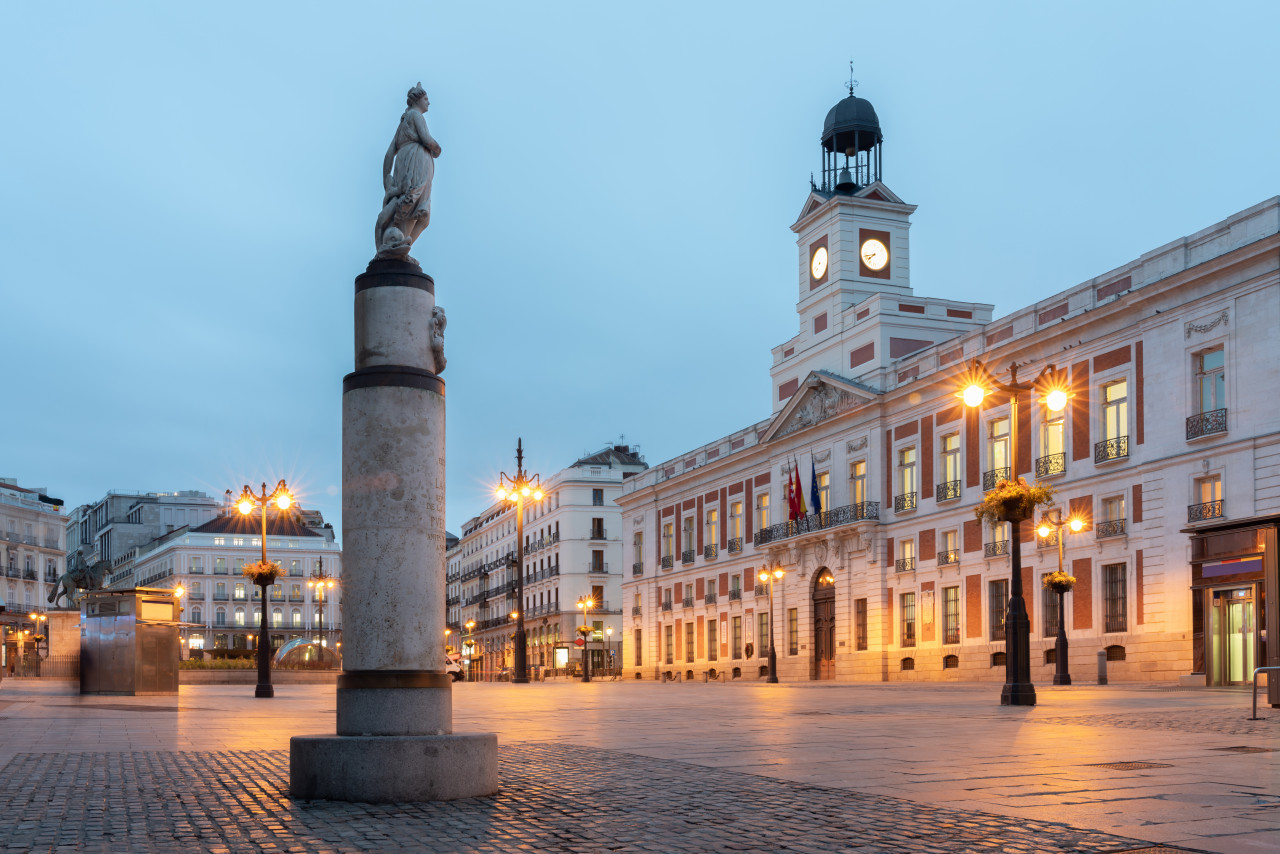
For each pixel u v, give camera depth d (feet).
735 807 27.61
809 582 203.51
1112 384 140.77
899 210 204.54
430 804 28.81
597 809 27.61
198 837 24.41
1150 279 134.21
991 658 158.10
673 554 260.01
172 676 102.12
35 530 341.41
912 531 176.86
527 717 65.46
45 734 52.42
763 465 222.69
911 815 26.02
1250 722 51.88
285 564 434.71
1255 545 96.22
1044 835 23.34
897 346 188.03
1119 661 135.64
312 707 79.51
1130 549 135.33
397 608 31.37
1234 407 122.11
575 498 337.52
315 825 25.76
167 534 463.01
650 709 75.05
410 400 32.35
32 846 23.47
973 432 163.63
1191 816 25.43
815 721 58.75
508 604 388.57
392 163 34.60
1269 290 118.73
